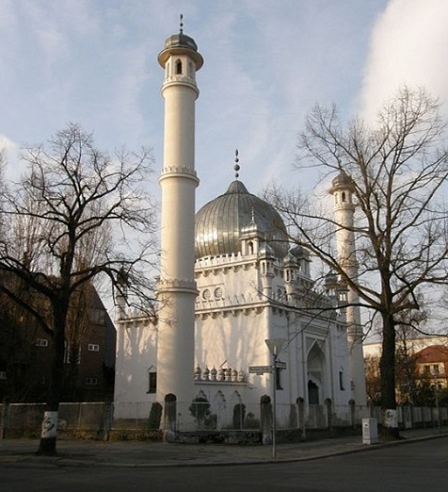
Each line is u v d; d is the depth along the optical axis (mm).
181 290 35562
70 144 24062
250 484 13055
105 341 58281
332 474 15055
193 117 39875
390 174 28734
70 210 23859
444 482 12922
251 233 49344
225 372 41812
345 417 38562
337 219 54531
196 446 26016
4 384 43188
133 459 20078
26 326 39906
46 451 21250
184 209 37469
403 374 63656
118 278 24719
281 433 29156
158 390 34281
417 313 40594
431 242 27375
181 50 40188
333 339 52062
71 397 41719
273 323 44188
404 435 37156
